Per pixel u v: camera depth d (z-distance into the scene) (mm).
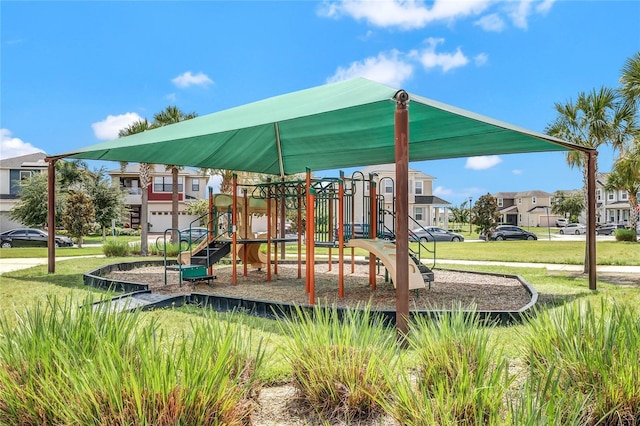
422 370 3074
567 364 2807
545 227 59469
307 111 5918
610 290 8055
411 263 7367
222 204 10023
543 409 2285
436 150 9734
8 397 2326
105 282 8258
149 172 17797
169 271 11305
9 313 5617
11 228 34438
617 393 2496
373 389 2814
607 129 10406
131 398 2178
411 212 37875
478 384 2520
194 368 2338
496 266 12773
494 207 33500
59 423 2240
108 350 2367
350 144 10742
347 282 9406
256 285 9062
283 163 13391
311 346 3057
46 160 10562
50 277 9820
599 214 53781
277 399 3086
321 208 9789
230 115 8211
